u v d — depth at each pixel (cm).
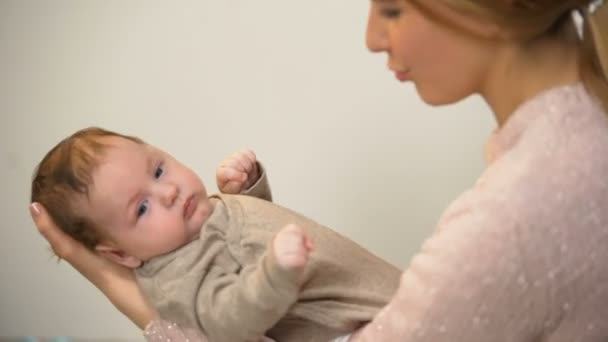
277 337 88
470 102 123
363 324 85
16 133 152
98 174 88
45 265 162
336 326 84
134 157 90
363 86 129
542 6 60
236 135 139
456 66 66
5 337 169
